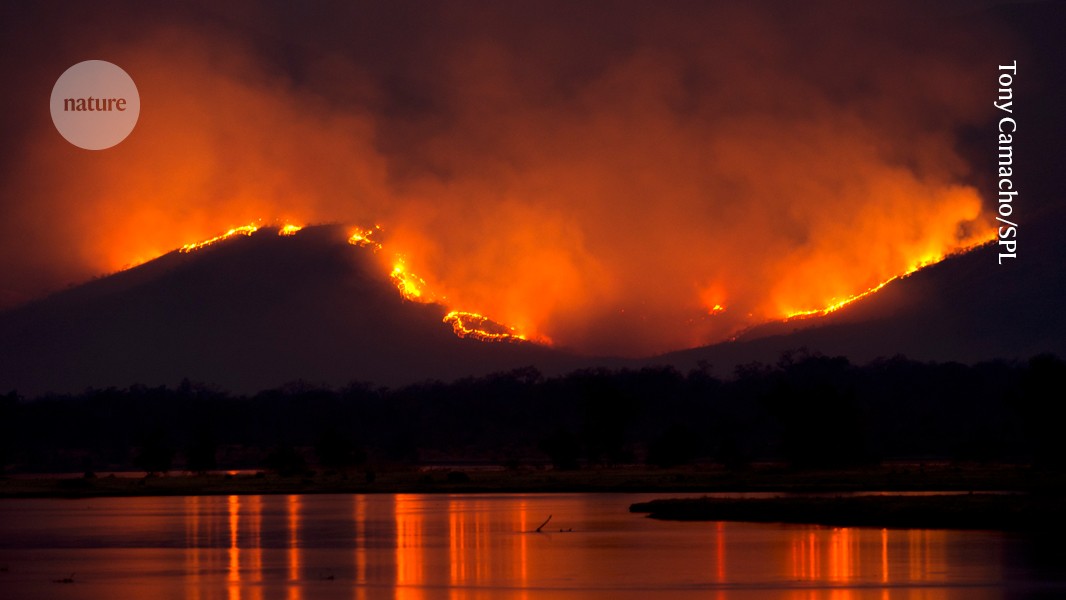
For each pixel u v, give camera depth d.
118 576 101.38
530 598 88.12
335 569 104.19
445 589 92.56
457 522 147.62
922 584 91.12
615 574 98.62
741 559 106.19
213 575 101.31
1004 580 92.56
